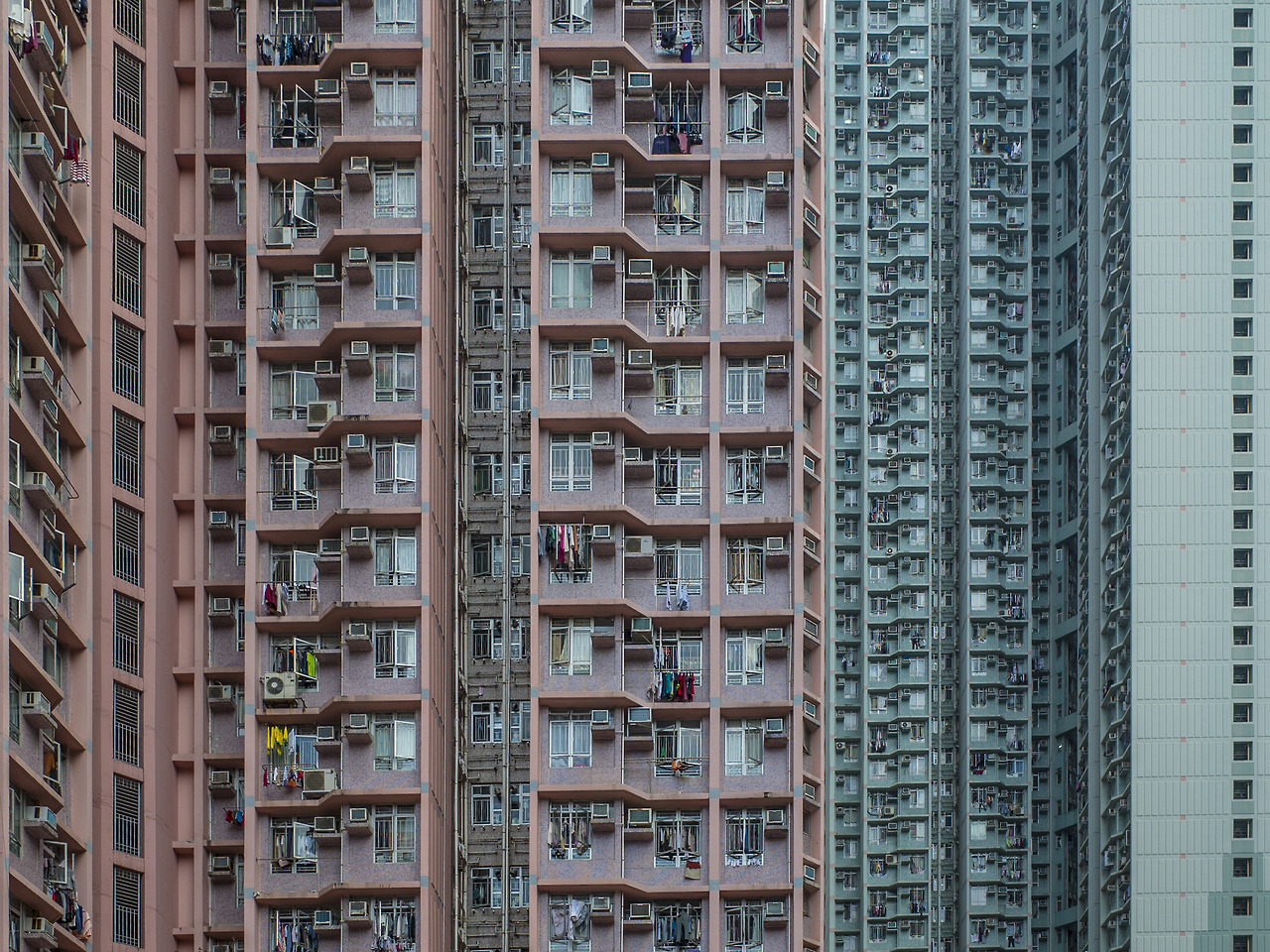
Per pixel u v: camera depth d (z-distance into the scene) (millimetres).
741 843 70375
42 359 59250
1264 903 105625
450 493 74562
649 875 69938
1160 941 105375
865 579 126062
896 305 129125
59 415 62812
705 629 72062
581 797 70062
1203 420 109438
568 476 72750
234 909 68562
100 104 68500
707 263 74500
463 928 72312
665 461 73562
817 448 76812
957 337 130250
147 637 68062
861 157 130250
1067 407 125188
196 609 70125
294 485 70500
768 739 70938
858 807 123562
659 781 70688
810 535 74125
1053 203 128750
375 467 70000
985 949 122000
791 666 71625
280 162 71750
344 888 66188
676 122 75312
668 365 74188
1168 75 112312
